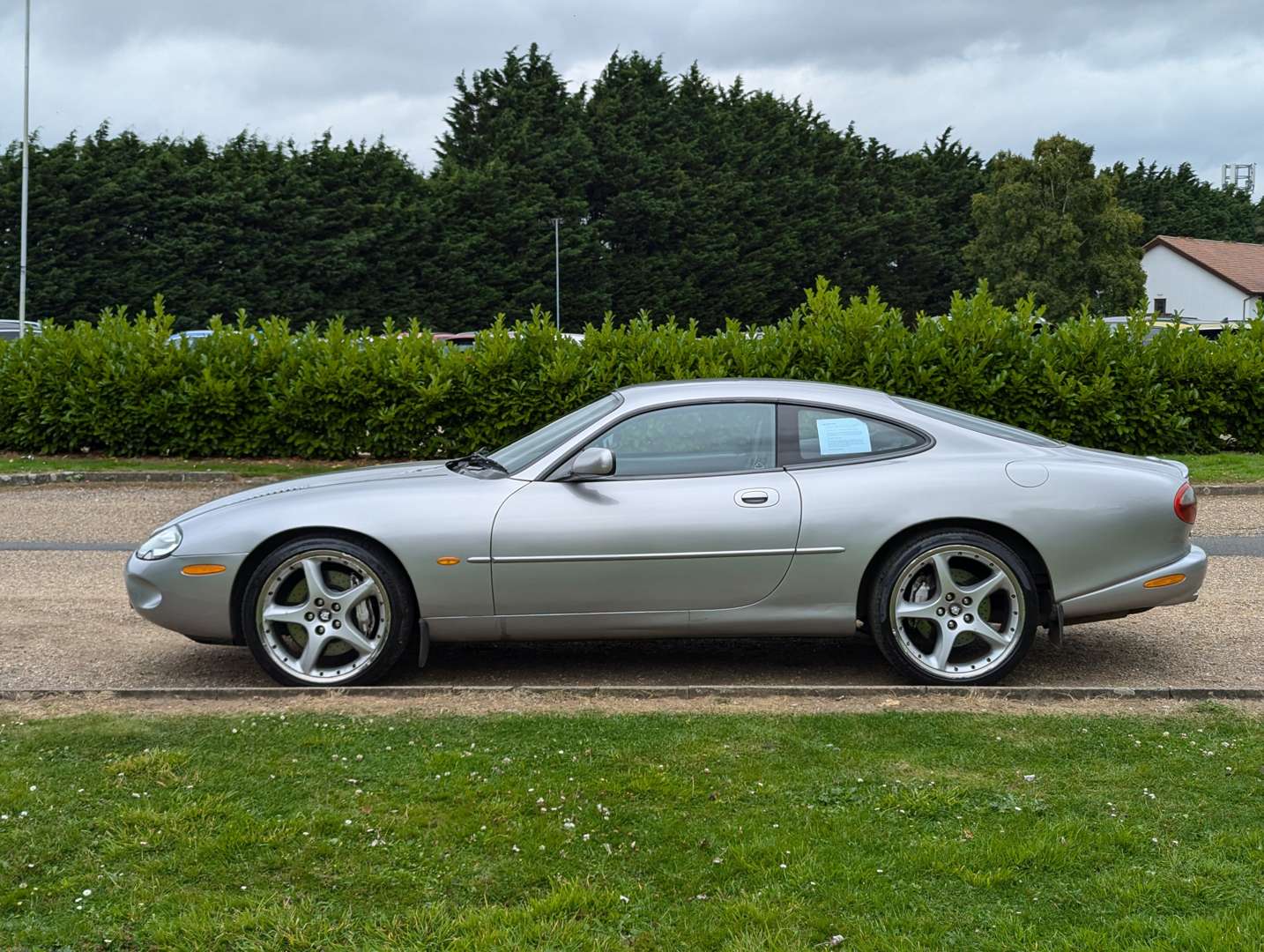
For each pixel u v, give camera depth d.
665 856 3.49
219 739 4.51
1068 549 5.41
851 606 5.44
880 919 3.12
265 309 49.03
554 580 5.40
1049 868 3.40
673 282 62.00
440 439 14.69
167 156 47.22
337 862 3.45
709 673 5.82
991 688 5.20
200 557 5.46
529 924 3.08
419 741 4.49
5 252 44.62
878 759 4.30
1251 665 5.93
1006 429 5.80
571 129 63.16
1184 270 69.19
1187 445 14.27
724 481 5.47
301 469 14.19
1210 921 3.05
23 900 3.22
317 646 5.43
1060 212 57.34
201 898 3.24
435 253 54.31
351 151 52.69
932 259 72.00
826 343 14.23
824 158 71.88
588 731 4.62
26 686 5.62
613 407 5.69
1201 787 4.00
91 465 14.29
